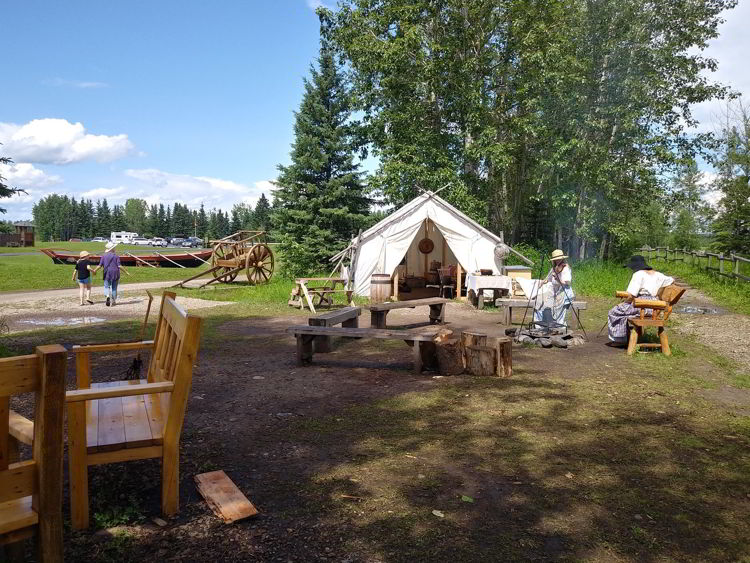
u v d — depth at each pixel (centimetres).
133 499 349
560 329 959
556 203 2500
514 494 372
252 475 398
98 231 13900
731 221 2638
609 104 2506
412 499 362
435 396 619
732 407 583
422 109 2480
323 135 2986
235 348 923
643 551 303
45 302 1694
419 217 1709
